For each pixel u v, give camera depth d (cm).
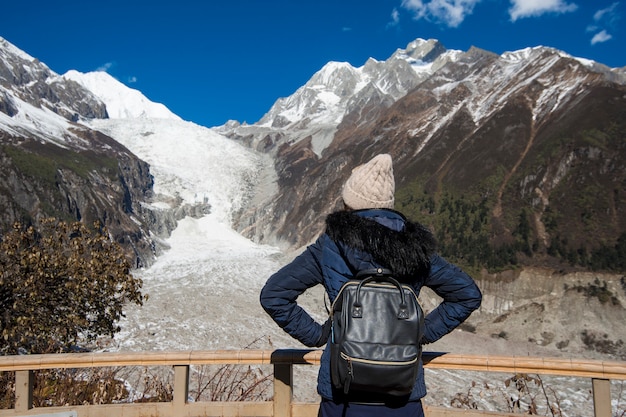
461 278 268
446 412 354
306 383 2097
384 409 259
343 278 260
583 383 2194
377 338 239
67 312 1292
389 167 276
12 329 1148
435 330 277
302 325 275
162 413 378
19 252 1227
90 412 390
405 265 251
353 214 265
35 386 609
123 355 378
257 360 359
